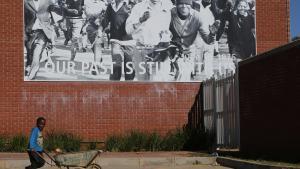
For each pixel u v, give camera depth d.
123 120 20.98
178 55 21.33
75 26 20.94
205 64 21.42
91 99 20.91
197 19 21.48
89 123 20.81
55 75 20.80
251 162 14.30
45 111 20.70
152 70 21.20
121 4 21.16
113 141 20.27
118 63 21.08
